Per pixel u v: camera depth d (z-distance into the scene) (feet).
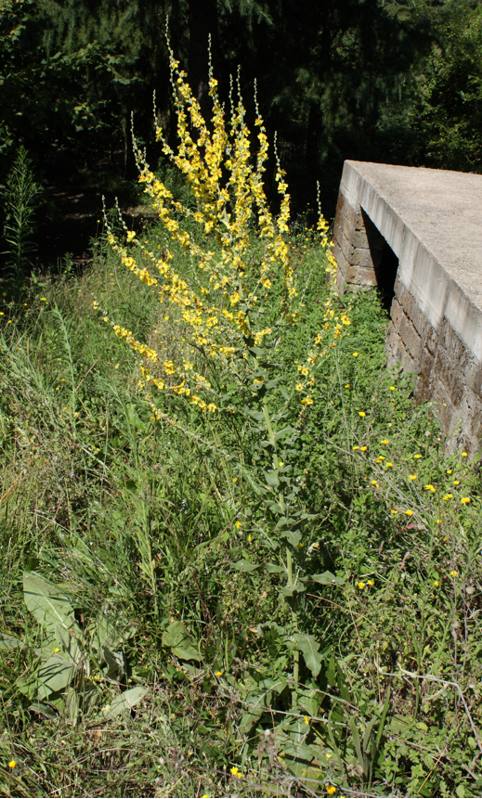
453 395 15.60
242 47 54.44
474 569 10.28
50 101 38.37
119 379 18.33
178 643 10.77
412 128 65.21
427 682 9.73
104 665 10.78
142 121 62.80
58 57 39.93
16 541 12.86
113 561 11.89
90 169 63.00
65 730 9.86
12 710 10.18
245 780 8.98
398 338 20.56
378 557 11.55
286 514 10.63
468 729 9.07
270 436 11.13
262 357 12.44
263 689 9.96
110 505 13.64
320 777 9.31
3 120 36.06
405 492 12.50
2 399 16.65
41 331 20.70
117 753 9.75
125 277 27.07
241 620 10.91
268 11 49.98
